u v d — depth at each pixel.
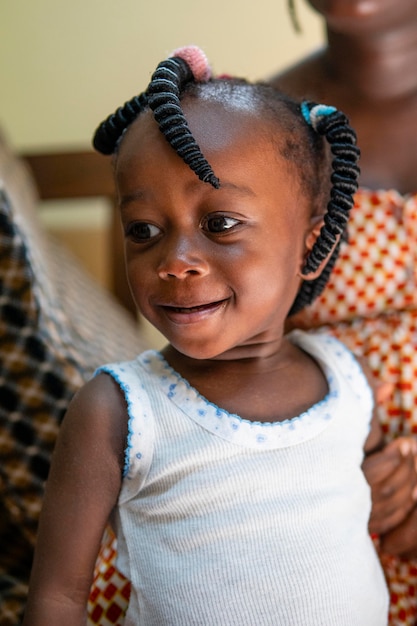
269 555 0.78
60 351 1.09
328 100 1.15
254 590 0.77
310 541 0.80
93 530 0.80
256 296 0.79
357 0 1.02
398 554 1.00
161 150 0.77
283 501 0.80
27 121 2.03
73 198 1.72
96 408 0.81
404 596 1.01
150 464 0.81
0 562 1.07
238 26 1.96
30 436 1.07
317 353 0.93
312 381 0.90
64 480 0.81
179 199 0.76
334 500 0.83
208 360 0.86
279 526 0.79
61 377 1.07
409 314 1.09
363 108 1.14
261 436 0.82
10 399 1.07
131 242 0.80
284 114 0.84
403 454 0.98
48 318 1.12
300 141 0.84
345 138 0.85
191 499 0.79
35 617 0.78
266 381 0.86
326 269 0.95
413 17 1.06
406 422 1.05
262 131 0.80
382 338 1.08
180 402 0.82
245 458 0.81
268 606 0.77
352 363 0.94
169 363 0.86
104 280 2.08
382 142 1.14
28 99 2.02
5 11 1.98
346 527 0.83
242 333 0.80
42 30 1.98
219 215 0.77
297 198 0.83
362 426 0.90
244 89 0.85
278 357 0.89
